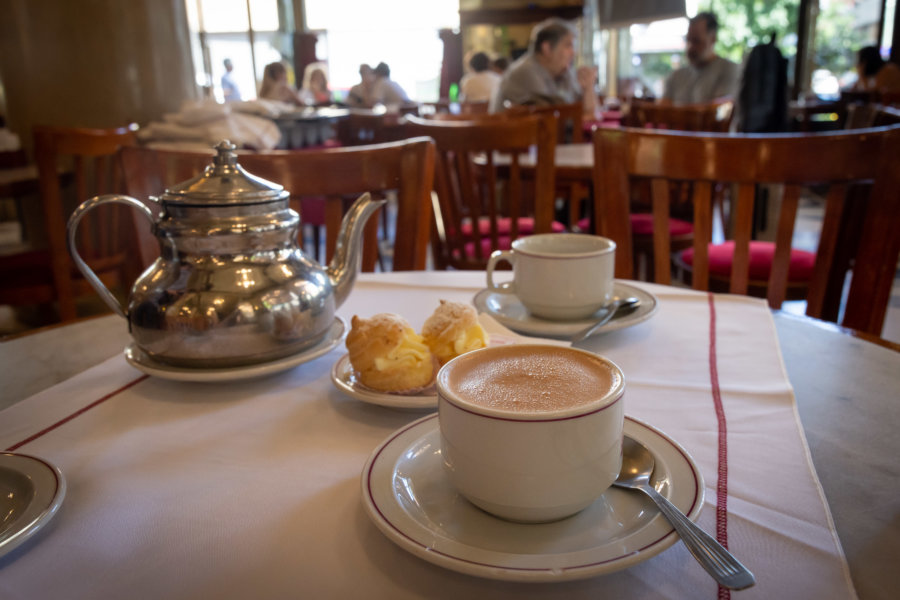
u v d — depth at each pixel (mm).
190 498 411
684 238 2193
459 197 2252
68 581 336
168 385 590
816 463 440
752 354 629
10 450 475
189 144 2137
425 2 9633
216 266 564
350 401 553
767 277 1615
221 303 552
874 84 5230
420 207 1111
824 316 1104
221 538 369
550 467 331
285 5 8781
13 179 2102
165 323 553
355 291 852
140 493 418
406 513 355
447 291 844
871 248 962
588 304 702
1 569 346
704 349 646
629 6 7289
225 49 8734
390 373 517
